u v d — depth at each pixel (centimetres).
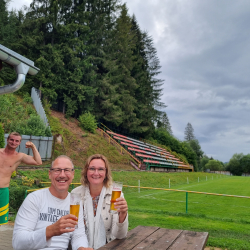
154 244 265
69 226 213
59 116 3241
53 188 262
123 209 263
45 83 2970
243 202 1549
